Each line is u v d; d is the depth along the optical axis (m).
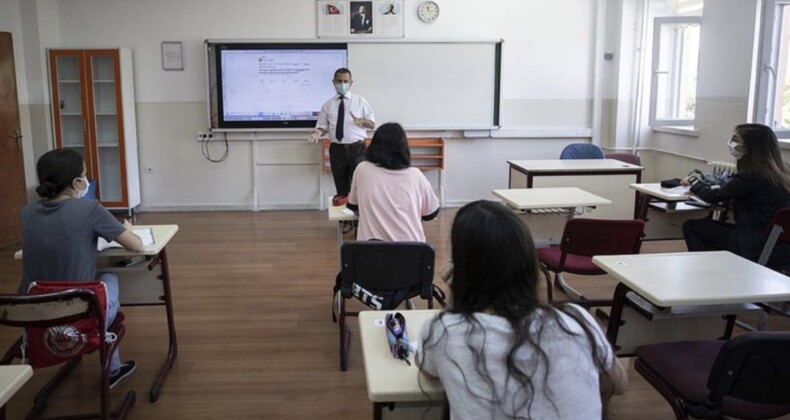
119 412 2.71
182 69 6.80
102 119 6.71
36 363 2.35
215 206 7.10
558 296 4.18
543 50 6.98
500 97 6.98
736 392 1.76
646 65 6.88
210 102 6.80
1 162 5.59
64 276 2.53
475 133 7.04
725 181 4.02
